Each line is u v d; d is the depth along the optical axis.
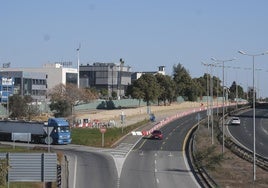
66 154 83.31
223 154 75.44
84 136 107.44
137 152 88.88
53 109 150.12
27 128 101.62
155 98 197.12
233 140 109.75
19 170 42.53
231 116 177.88
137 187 54.41
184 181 59.00
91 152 87.50
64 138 99.19
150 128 131.38
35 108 148.38
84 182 56.91
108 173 64.31
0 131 105.50
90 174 62.88
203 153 75.38
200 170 65.81
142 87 194.50
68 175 59.91
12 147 88.06
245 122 156.00
